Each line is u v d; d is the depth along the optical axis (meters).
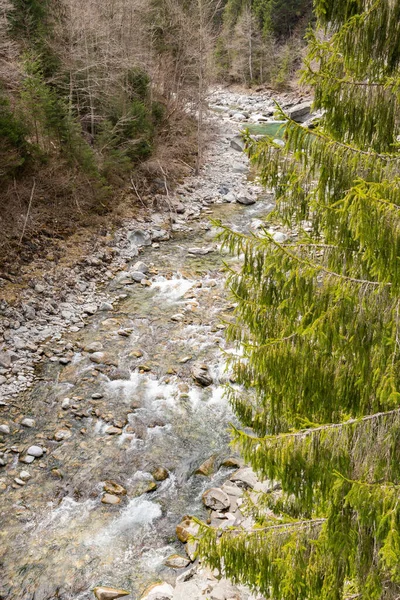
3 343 12.98
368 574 4.28
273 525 4.97
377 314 4.18
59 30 23.23
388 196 3.77
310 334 4.43
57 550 8.16
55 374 12.31
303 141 4.61
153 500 9.14
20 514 8.73
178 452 10.22
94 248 17.95
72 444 10.26
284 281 4.67
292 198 5.06
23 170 18.09
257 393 5.85
